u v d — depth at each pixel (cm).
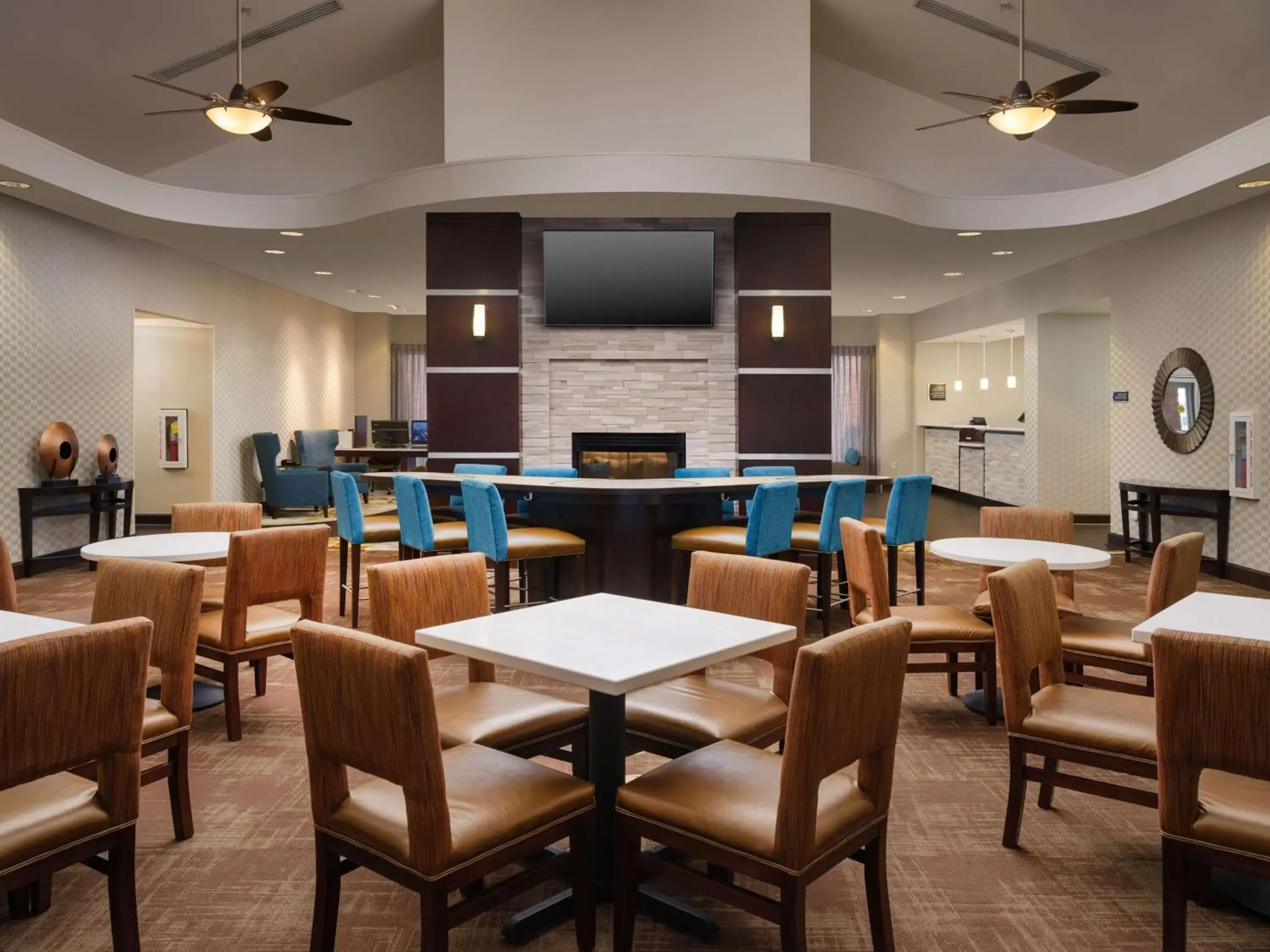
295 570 388
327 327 1479
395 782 191
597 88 816
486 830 198
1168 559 330
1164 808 204
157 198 792
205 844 285
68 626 261
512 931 230
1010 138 956
